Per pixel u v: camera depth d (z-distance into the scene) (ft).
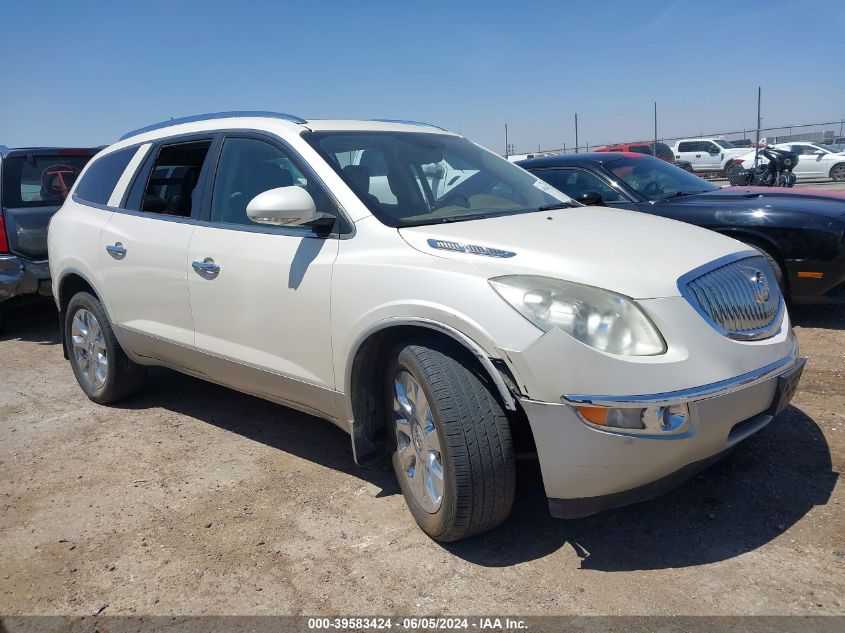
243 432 14.28
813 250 17.46
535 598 8.52
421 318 9.16
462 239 9.78
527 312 8.41
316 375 10.94
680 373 8.19
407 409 9.89
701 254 9.56
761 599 8.19
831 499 10.09
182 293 13.03
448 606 8.49
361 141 12.19
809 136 83.46
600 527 9.94
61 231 16.30
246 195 12.32
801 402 13.51
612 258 9.04
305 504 11.17
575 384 8.11
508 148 72.23
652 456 8.21
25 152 23.39
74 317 16.35
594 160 21.65
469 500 8.88
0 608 9.00
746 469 11.12
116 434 14.52
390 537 10.05
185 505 11.35
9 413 16.22
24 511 11.47
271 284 11.34
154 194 14.30
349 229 10.59
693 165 86.12
